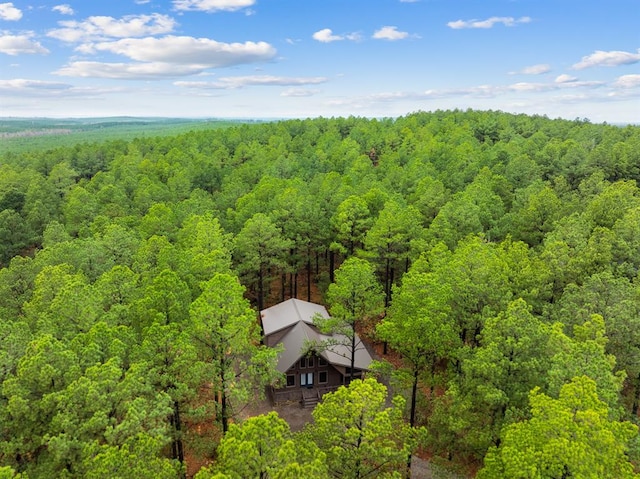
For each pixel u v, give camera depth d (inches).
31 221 2479.1
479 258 1267.2
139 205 2625.5
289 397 1438.2
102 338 959.0
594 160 2780.5
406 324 1042.7
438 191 2268.7
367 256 1793.8
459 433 1035.3
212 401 1078.4
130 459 664.4
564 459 646.5
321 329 1373.0
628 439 759.1
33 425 796.0
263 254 1877.5
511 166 2800.2
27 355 860.0
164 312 1111.0
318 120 5836.6
